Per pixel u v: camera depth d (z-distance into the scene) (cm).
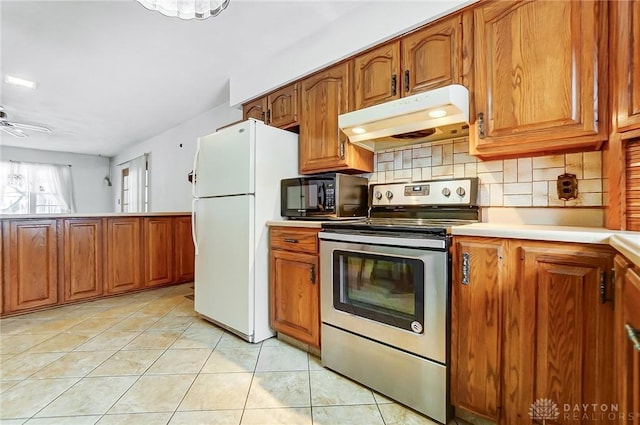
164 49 249
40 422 133
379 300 156
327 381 167
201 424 132
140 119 448
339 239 172
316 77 231
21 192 638
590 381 104
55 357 193
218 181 239
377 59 195
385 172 228
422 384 140
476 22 155
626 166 118
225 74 298
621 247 86
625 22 113
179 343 214
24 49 246
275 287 216
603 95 124
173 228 387
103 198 741
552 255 111
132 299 324
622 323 88
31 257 281
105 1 191
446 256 133
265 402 148
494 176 179
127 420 134
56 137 552
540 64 137
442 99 148
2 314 264
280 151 234
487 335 125
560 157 159
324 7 200
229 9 200
